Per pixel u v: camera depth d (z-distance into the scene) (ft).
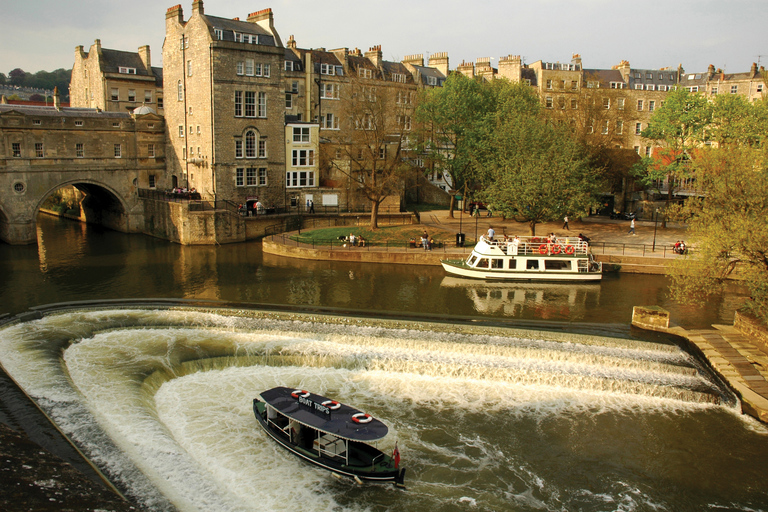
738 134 195.72
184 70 223.10
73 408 75.05
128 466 64.49
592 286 149.79
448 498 67.97
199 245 200.34
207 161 216.54
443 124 230.48
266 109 223.92
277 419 78.18
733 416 85.97
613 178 246.27
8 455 58.80
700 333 109.29
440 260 171.83
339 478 70.54
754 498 69.36
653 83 333.21
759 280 101.30
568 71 304.71
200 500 63.82
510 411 86.99
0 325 104.68
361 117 207.82
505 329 108.58
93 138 214.48
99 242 206.90
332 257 178.19
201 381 91.81
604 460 75.87
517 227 213.66
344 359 98.02
